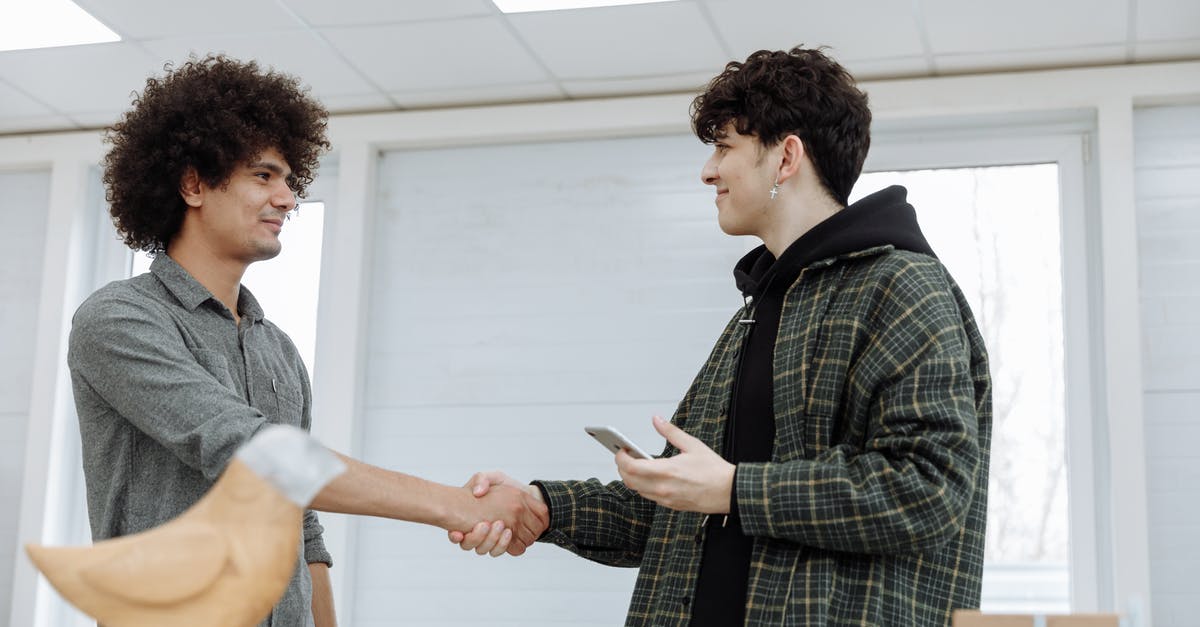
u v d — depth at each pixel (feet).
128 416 6.92
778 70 6.73
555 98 17.11
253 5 14.73
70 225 18.04
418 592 16.62
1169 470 14.78
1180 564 14.55
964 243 16.05
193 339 7.32
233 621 3.87
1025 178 16.01
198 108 7.70
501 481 7.52
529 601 16.33
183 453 6.75
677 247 16.70
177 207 7.73
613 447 5.96
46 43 15.75
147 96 8.00
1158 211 15.31
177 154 7.59
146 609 3.84
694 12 14.56
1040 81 15.56
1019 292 15.79
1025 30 14.69
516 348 16.94
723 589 6.14
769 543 6.01
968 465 5.71
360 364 17.12
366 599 16.75
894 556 5.92
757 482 5.76
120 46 15.80
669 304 16.57
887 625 5.79
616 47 15.55
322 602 8.26
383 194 17.78
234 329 7.63
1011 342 15.70
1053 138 15.84
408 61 16.11
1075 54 15.25
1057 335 15.60
